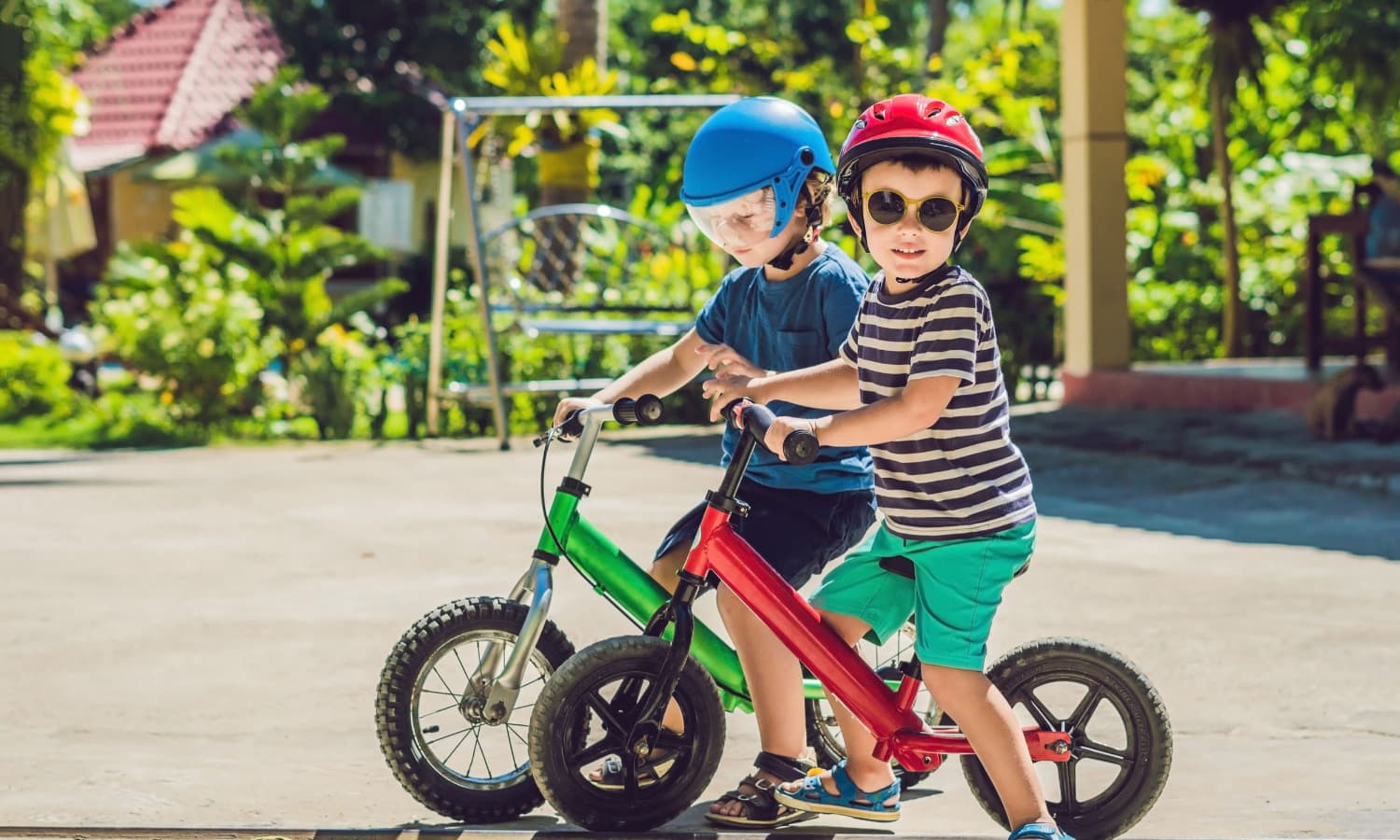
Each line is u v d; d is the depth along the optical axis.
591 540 4.40
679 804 4.29
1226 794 4.75
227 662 6.30
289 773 4.94
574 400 4.51
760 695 4.34
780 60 22.95
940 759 4.20
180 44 30.72
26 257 22.28
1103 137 15.46
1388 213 14.45
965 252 18.77
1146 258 20.59
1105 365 15.68
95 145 28.91
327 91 31.14
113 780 4.83
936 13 23.75
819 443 3.96
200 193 16.05
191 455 13.34
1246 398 14.22
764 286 4.64
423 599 7.41
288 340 15.98
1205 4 18.22
